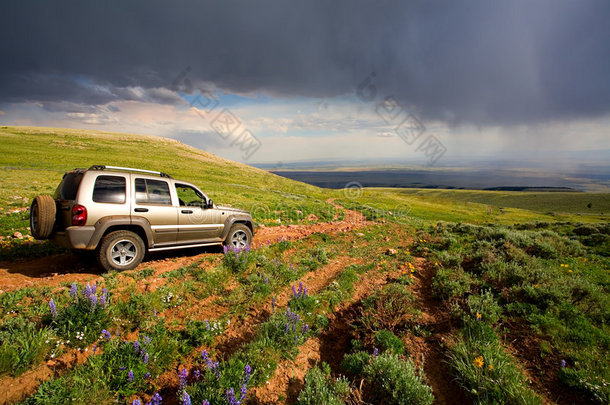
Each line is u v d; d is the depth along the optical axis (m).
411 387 3.56
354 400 3.60
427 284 7.66
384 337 4.82
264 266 7.41
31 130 93.19
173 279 5.95
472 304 5.73
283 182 69.38
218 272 6.37
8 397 2.94
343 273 7.73
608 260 11.16
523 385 3.85
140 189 6.68
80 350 3.73
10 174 25.78
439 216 74.44
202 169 65.62
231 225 8.53
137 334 4.22
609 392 3.64
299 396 3.48
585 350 4.55
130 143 96.00
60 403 2.82
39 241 8.32
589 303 6.13
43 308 4.30
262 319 5.24
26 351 3.34
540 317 5.34
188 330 4.46
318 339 5.07
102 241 5.99
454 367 4.15
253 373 3.64
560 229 21.22
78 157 52.81
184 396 2.74
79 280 5.60
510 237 11.77
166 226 6.93
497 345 4.67
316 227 15.36
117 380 3.24
